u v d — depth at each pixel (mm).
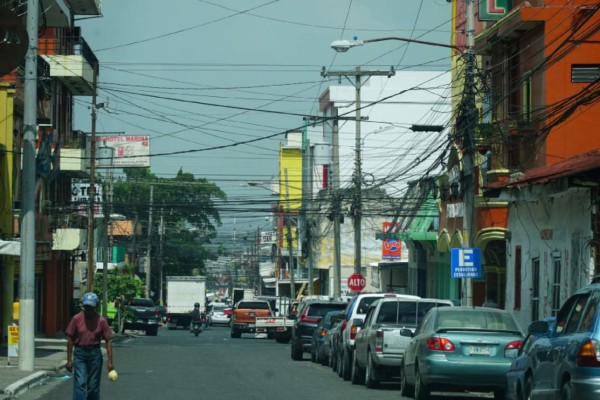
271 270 175500
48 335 68750
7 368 35781
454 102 59719
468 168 39469
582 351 16625
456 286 61281
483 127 44000
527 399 20469
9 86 48656
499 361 25453
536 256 42000
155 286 148125
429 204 71188
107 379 34062
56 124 67750
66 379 35250
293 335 49781
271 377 35531
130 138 102688
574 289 36500
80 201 72250
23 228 35312
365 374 33438
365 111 110312
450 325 26438
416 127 50250
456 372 25375
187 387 30766
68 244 66375
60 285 73188
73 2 68500
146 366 40906
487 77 48250
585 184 33625
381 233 79688
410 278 78812
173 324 113125
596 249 34531
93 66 71188
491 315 26703
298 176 130125
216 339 80625
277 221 162375
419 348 26562
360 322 35875
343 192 86688
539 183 36812
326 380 35406
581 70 43875
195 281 113312
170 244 143875
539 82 44500
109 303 87625
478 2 52062
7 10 26797
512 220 45969
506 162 45906
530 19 44125
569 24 43688
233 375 36062
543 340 19609
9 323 51438
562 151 43969
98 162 86562
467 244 39094
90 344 21938
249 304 88562
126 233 136125
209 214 148500
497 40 47969
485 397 30078
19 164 53594
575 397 16594
